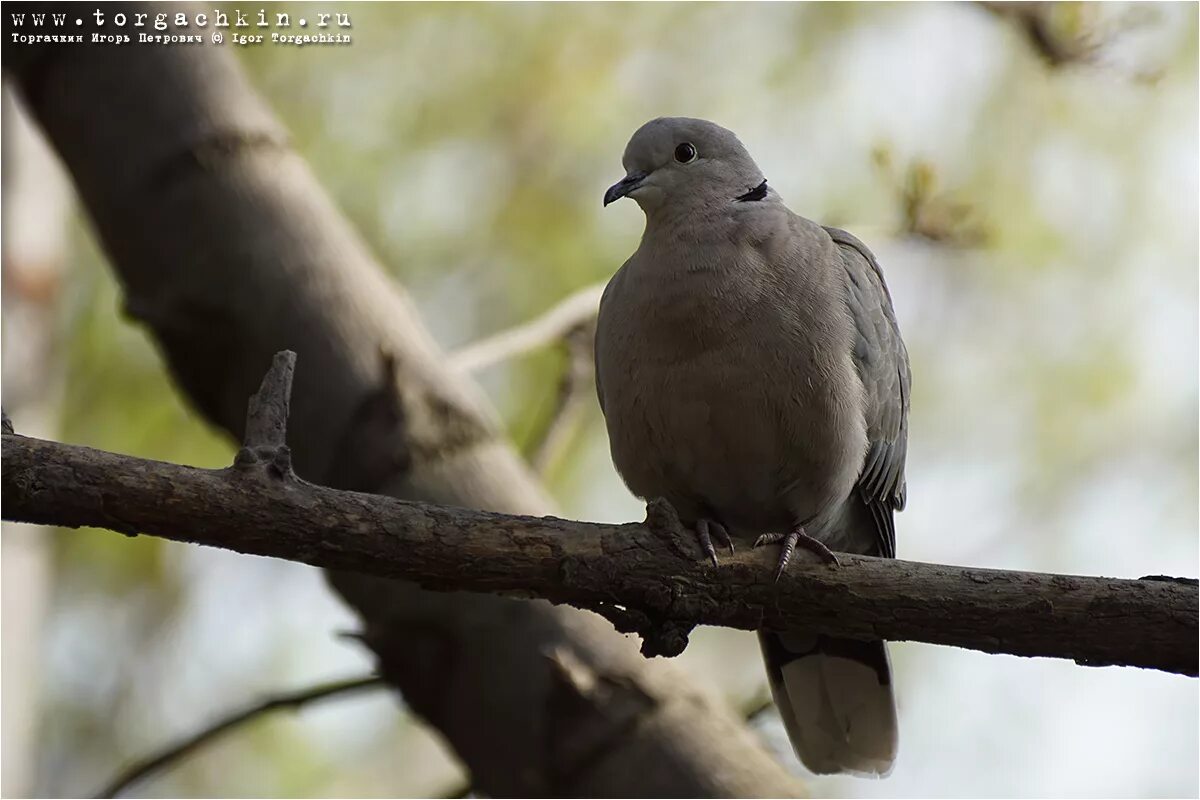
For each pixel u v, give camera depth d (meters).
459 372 7.75
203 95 7.79
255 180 7.65
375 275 7.71
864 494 8.77
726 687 12.68
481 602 7.06
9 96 10.41
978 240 10.43
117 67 7.79
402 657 7.21
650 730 6.81
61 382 10.74
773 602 6.44
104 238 7.82
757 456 8.01
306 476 7.31
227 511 5.84
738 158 8.70
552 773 6.86
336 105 11.88
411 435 7.21
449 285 11.70
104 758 12.32
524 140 12.02
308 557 5.98
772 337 7.79
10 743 9.28
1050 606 6.20
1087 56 10.38
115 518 5.76
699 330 7.82
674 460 8.12
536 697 6.94
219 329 7.49
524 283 11.63
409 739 12.70
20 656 9.46
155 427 11.07
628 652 7.02
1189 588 6.14
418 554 6.04
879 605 6.36
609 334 8.12
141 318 7.56
